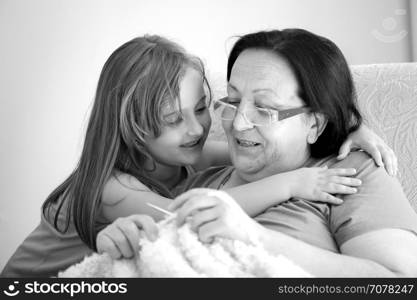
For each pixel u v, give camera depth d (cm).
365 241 107
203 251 94
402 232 108
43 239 147
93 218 131
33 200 272
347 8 261
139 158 141
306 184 117
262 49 123
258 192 118
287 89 120
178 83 134
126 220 99
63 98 270
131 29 267
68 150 271
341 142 130
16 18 268
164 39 147
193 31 266
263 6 263
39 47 269
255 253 94
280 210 115
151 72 135
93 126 140
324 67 122
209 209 95
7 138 270
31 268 145
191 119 136
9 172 271
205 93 153
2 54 268
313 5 262
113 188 131
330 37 262
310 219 112
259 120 120
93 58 269
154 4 266
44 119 271
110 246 97
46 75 270
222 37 265
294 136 123
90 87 270
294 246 99
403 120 152
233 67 126
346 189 114
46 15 268
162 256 93
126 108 135
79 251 142
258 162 125
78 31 268
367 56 262
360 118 134
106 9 267
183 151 138
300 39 123
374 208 111
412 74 156
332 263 99
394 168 124
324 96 122
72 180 146
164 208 124
